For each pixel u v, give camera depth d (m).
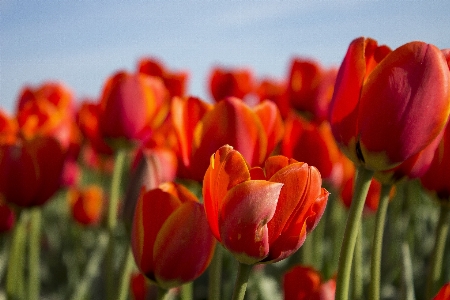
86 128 0.93
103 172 1.83
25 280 1.24
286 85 1.30
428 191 0.67
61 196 1.74
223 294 1.17
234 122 0.62
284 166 0.52
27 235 1.21
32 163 0.75
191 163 0.64
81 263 1.32
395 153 0.53
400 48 0.53
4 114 1.00
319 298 0.67
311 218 0.51
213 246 0.57
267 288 1.07
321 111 1.25
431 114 0.53
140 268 0.57
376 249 0.64
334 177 0.98
